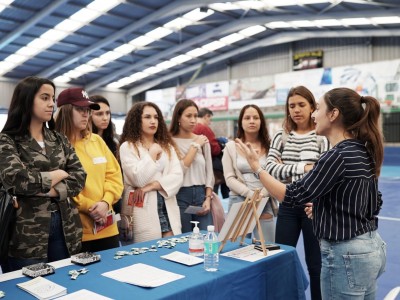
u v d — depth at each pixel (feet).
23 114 6.46
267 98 53.47
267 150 10.17
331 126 5.59
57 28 41.29
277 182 5.73
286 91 51.67
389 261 12.64
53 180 6.32
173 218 9.09
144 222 8.66
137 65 56.44
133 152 9.01
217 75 62.64
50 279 5.52
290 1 38.91
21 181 6.02
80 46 47.34
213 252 6.04
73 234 6.89
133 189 8.95
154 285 5.19
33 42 44.86
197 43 52.26
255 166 6.02
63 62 51.47
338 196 5.21
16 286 5.29
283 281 6.77
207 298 5.40
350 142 5.31
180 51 54.65
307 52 53.36
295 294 7.00
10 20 38.04
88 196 7.73
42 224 6.42
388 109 44.70
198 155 10.52
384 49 48.26
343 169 5.11
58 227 6.75
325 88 48.65
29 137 6.56
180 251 6.94
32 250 6.30
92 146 8.05
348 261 5.13
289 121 8.91
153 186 8.82
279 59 56.65
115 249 7.06
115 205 9.22
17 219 6.26
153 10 39.81
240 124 10.33
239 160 9.93
